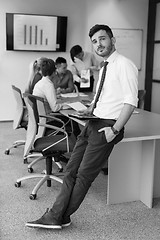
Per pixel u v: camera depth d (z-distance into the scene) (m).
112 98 2.39
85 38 6.40
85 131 2.48
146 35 6.72
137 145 2.95
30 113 2.96
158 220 2.72
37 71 4.38
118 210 2.89
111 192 2.97
